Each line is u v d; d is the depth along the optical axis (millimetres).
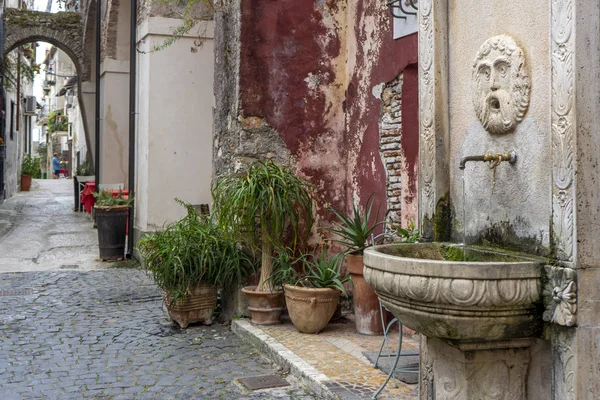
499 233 3324
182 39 9500
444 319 2854
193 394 4359
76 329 6066
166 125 9469
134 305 7098
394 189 5711
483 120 3361
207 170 9688
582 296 2738
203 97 9633
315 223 6324
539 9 3012
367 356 4871
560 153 2830
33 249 11031
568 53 2775
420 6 3855
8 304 7074
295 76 6293
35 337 5777
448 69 3740
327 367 4645
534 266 2840
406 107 5527
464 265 2725
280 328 5766
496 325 2885
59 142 43625
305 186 6246
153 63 9375
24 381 4605
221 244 6023
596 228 2773
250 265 6117
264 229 5723
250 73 6137
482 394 3154
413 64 5395
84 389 4449
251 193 5520
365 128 6125
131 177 10086
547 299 2832
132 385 4539
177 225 6215
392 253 3451
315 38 6359
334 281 5523
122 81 12930
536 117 3045
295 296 5543
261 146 6180
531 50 3070
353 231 5527
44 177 41312
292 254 6172
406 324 3121
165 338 5773
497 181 3330
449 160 3752
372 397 4043
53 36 16391
